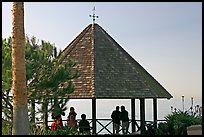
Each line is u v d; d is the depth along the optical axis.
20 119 13.88
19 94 13.94
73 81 21.25
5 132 16.38
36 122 17.48
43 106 17.44
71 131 17.91
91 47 22.78
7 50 17.14
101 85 20.94
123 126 20.45
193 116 21.25
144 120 21.08
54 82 17.27
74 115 19.58
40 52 17.41
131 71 22.17
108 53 22.73
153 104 22.55
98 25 24.17
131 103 22.64
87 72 21.59
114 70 21.95
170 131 20.03
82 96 20.50
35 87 17.27
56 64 17.97
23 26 14.12
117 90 21.00
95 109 20.53
